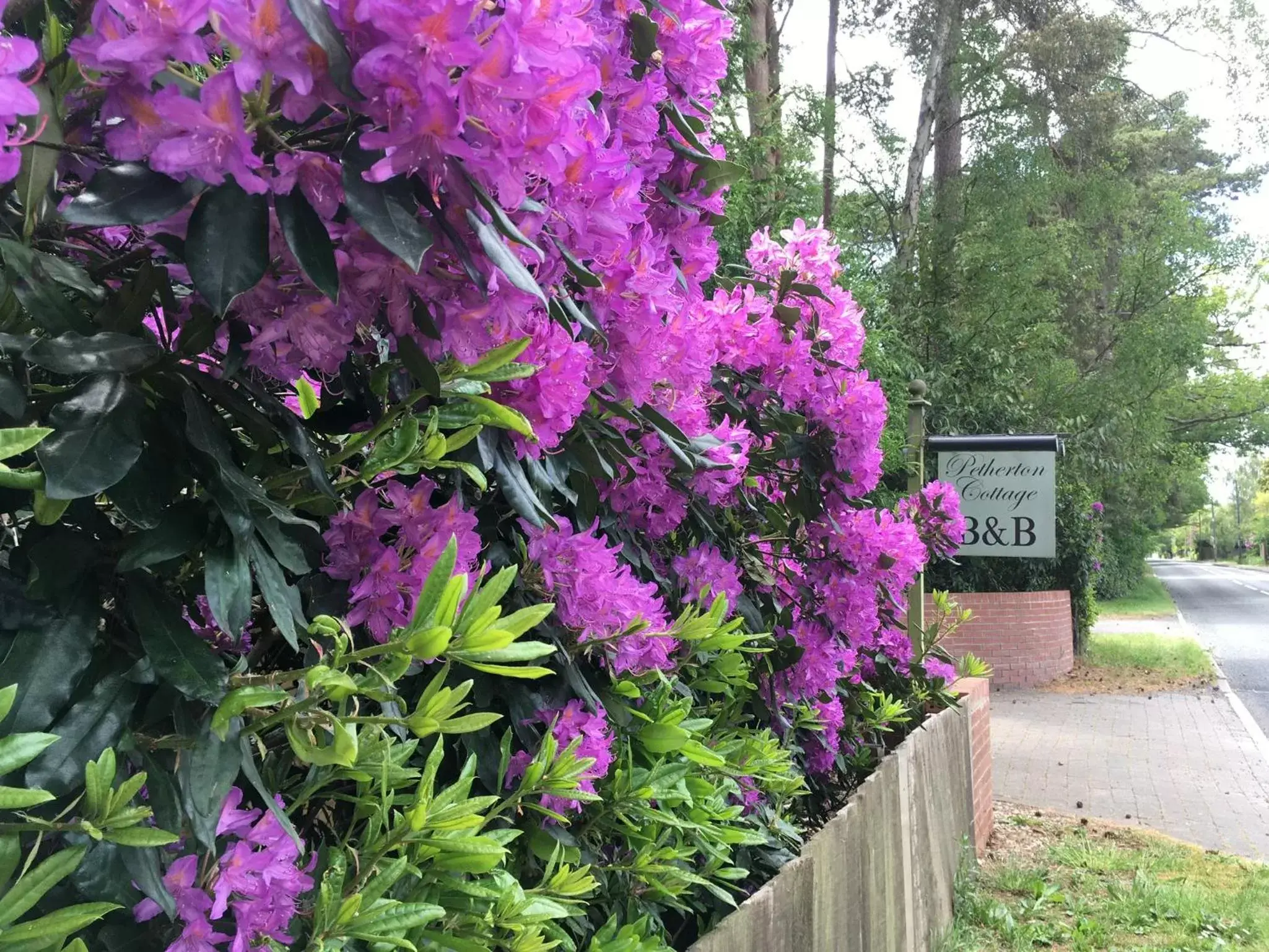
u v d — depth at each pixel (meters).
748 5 8.46
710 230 2.03
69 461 0.72
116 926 0.81
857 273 8.40
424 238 0.76
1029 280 14.05
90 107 0.83
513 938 1.24
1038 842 6.50
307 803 1.18
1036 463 7.03
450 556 0.93
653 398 1.98
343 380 1.10
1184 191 29.72
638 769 1.78
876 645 4.10
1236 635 20.98
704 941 1.88
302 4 0.68
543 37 0.78
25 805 0.61
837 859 2.81
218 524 0.83
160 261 0.90
